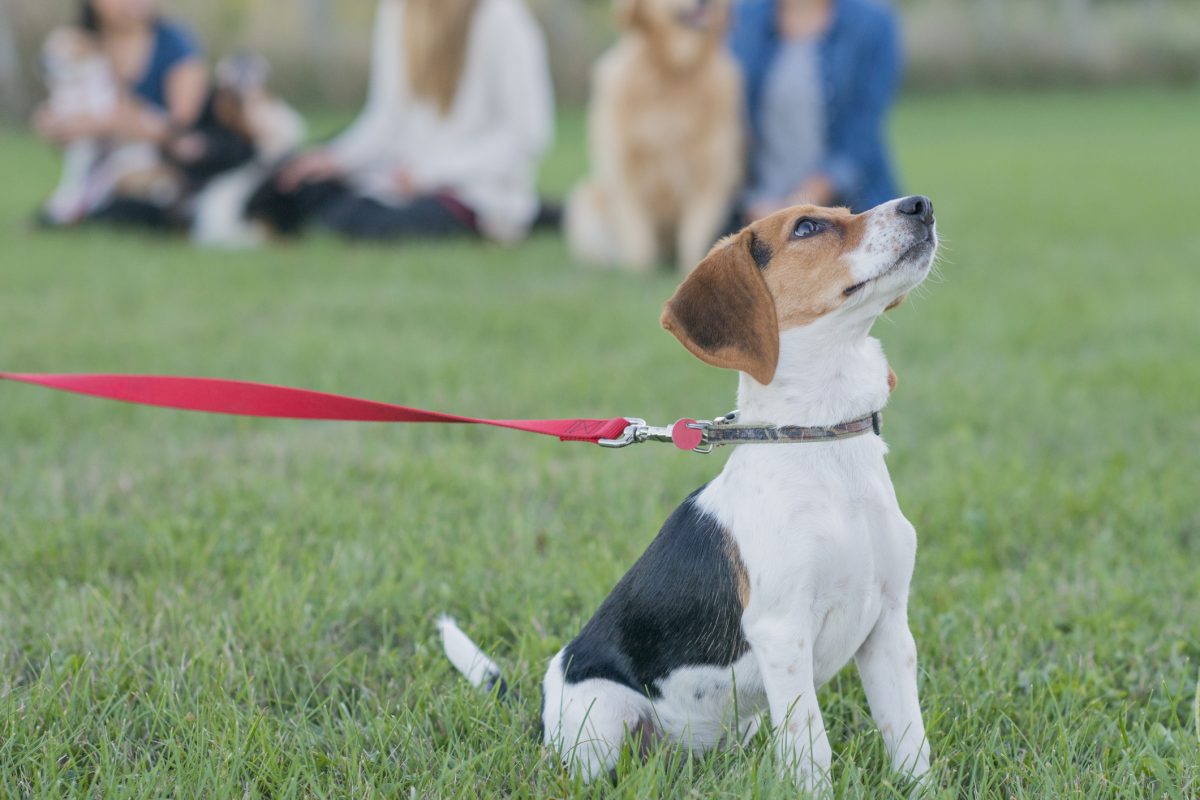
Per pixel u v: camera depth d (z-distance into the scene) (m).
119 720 4.96
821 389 4.46
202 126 19.36
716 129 15.68
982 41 55.62
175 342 11.96
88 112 19.12
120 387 4.84
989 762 4.56
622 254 16.44
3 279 15.24
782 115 15.55
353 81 44.75
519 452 8.81
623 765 4.45
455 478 8.10
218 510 7.53
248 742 4.66
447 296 14.05
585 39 48.50
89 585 6.22
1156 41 55.84
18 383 10.62
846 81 15.13
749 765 4.37
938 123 43.97
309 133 36.31
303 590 6.07
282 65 44.28
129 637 5.58
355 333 12.20
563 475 8.19
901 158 32.19
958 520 7.22
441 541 6.92
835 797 4.29
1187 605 6.07
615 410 9.65
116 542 6.95
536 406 9.81
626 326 12.58
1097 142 36.03
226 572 6.64
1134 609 6.03
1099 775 4.37
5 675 5.34
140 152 19.20
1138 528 7.12
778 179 15.86
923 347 11.69
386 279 15.22
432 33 17.58
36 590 6.39
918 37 55.34
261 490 7.82
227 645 5.55
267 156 19.56
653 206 16.34
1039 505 7.42
